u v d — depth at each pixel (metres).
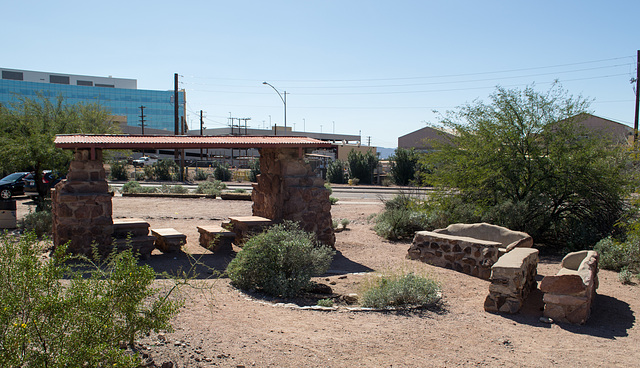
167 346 4.46
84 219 9.25
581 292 6.36
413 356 4.91
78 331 3.36
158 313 4.03
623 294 7.95
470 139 14.70
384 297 7.07
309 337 5.30
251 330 5.38
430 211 15.05
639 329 6.21
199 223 15.51
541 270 9.77
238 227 11.54
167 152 83.56
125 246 9.46
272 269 7.92
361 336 5.46
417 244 10.61
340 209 21.25
